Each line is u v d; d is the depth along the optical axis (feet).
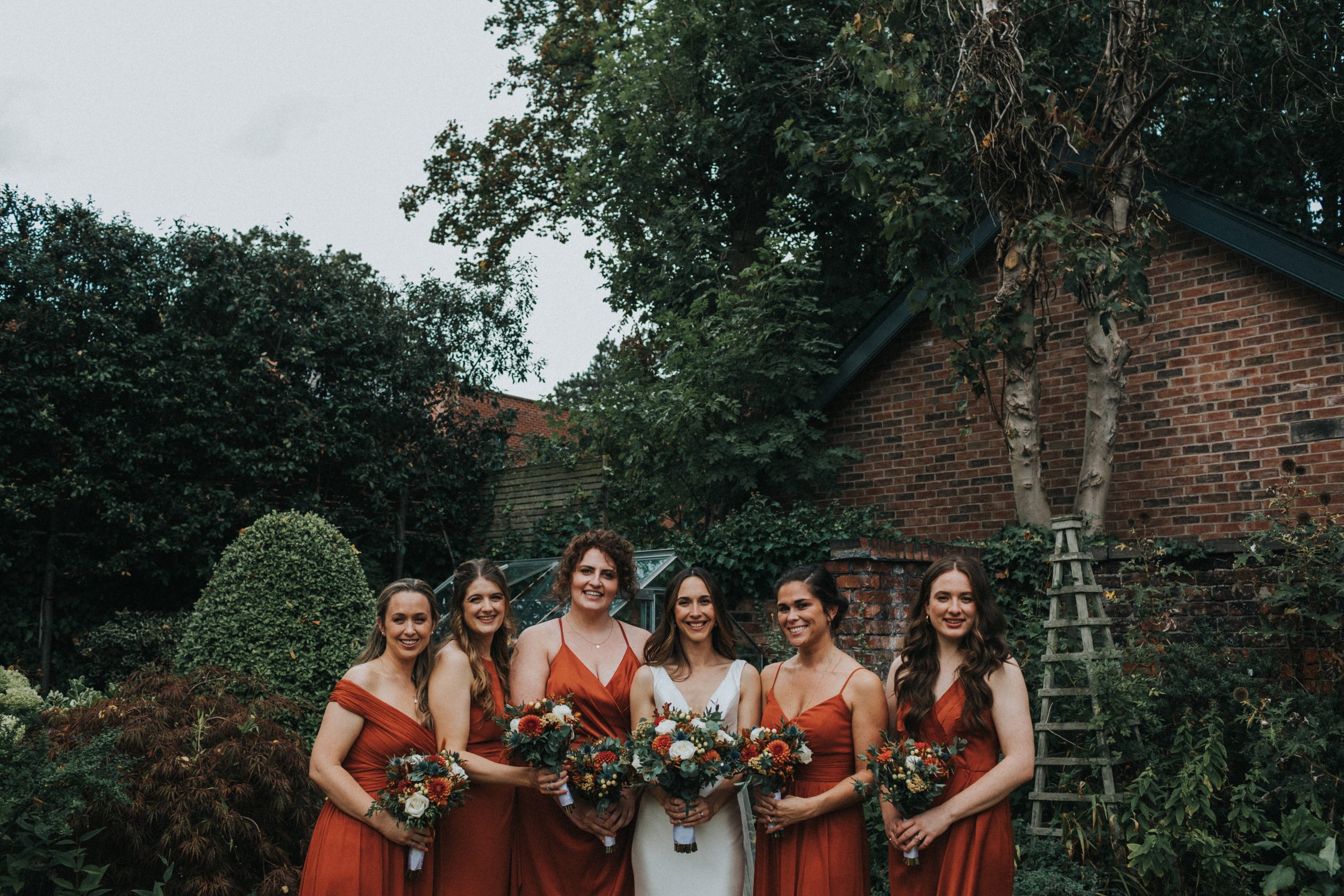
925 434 31.09
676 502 32.76
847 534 25.72
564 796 11.00
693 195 39.63
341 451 38.06
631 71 38.37
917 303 25.38
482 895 11.53
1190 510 26.45
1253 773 15.33
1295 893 14.74
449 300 41.88
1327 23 30.63
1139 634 18.31
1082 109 31.86
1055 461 28.71
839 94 30.66
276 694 18.56
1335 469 24.31
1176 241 27.27
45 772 13.24
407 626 11.32
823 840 11.09
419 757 10.53
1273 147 35.50
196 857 14.07
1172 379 27.07
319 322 37.83
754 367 30.96
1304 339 25.02
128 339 33.53
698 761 10.48
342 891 10.46
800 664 11.96
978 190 27.81
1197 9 29.14
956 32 25.91
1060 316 28.91
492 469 43.16
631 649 12.72
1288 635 17.70
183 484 34.45
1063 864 15.92
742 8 36.83
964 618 11.01
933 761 10.08
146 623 31.07
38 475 32.22
